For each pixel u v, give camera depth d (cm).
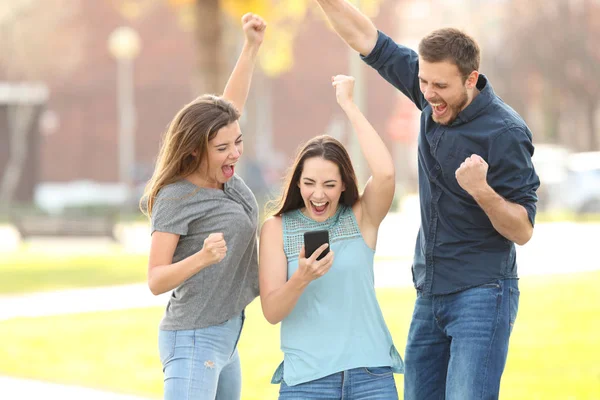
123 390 1842
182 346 1088
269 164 9812
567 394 1689
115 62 10500
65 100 10456
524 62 10050
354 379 1059
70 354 2231
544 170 7350
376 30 1205
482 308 1098
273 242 1093
